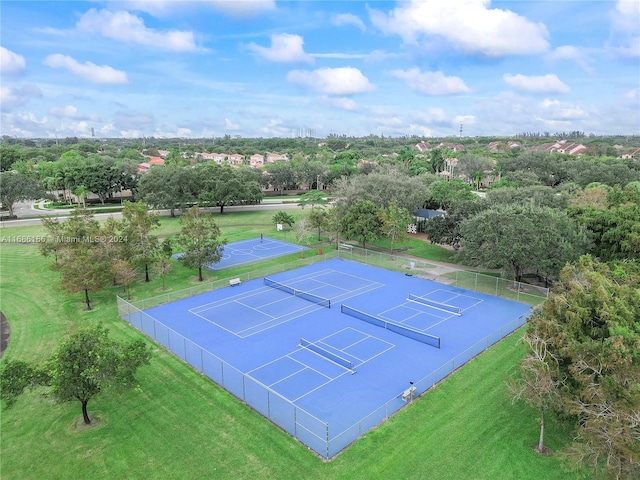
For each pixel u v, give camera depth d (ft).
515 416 84.53
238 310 143.84
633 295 76.33
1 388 73.72
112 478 69.46
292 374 101.96
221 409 88.17
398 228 205.05
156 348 115.44
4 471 71.26
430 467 71.26
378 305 147.95
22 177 294.46
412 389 90.53
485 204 196.13
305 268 194.18
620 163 338.95
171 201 292.61
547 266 144.56
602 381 60.70
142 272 177.58
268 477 69.41
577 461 60.90
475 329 127.75
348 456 74.08
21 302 147.74
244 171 399.03
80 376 76.84
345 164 463.01
